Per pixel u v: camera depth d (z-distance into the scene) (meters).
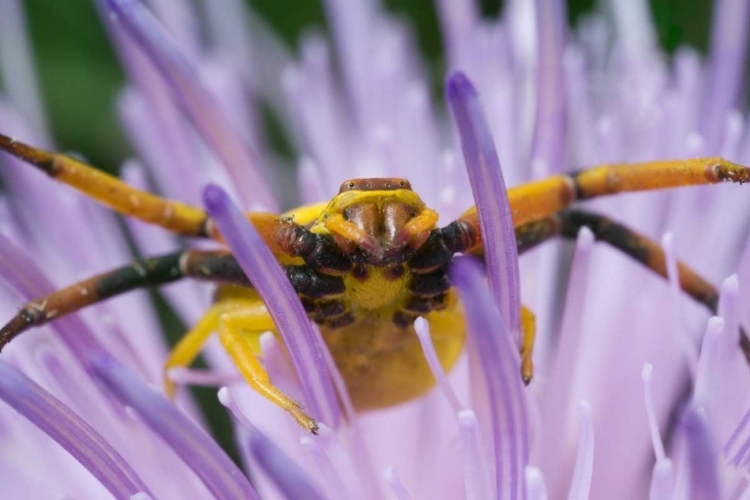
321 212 0.05
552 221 0.06
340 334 0.06
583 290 0.06
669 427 0.07
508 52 0.07
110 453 0.06
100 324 0.07
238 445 0.07
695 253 0.07
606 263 0.07
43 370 0.06
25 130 0.07
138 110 0.07
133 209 0.06
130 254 0.07
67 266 0.07
